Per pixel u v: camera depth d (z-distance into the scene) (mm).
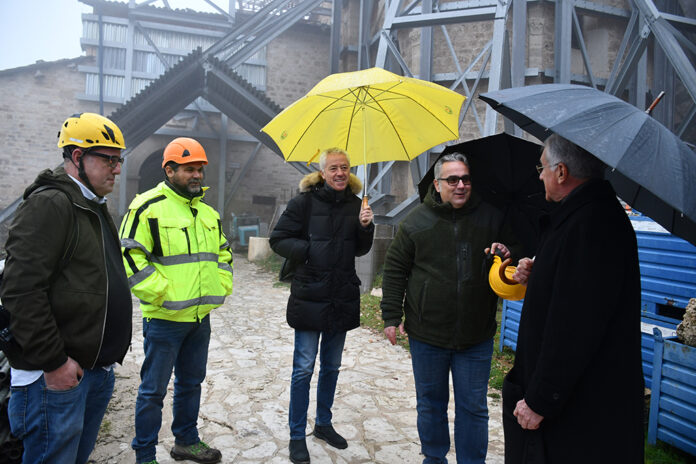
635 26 10305
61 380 1649
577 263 1493
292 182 17406
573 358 1445
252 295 8297
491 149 2348
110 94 15773
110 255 1912
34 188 1717
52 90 15242
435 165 2477
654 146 1320
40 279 1599
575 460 1479
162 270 2463
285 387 4031
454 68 10297
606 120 1390
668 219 1718
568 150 1590
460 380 2400
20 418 1680
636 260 1546
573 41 10625
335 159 2818
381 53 8531
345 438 3156
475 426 2371
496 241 2420
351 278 2883
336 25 13742
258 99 11312
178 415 2740
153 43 16031
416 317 2438
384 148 3012
